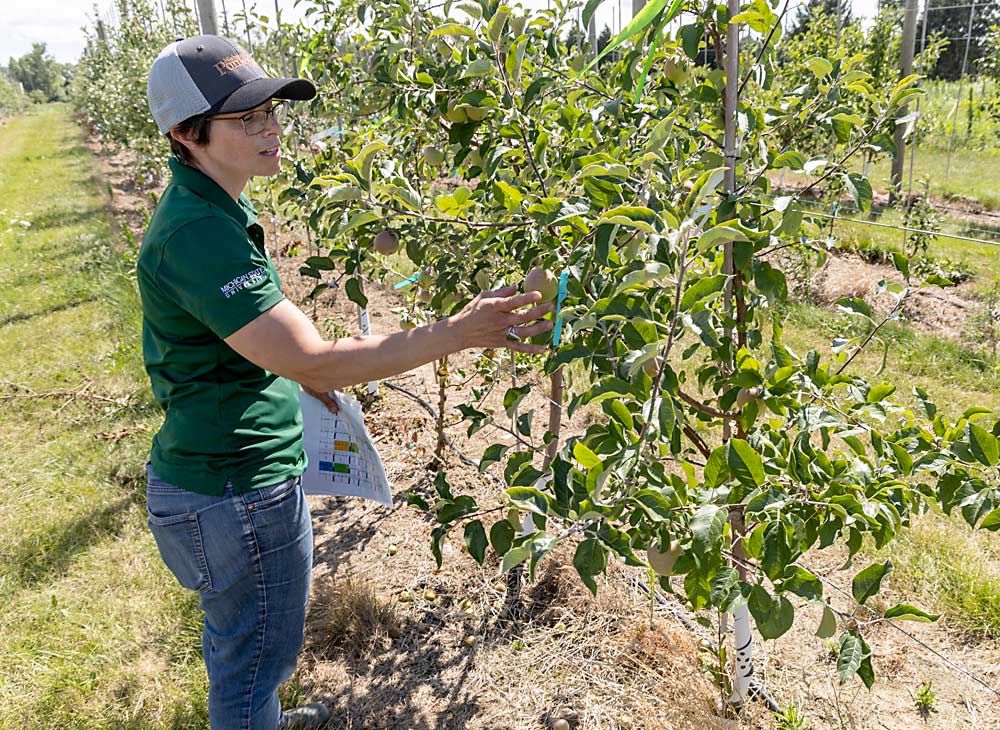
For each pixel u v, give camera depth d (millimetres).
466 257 2197
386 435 4262
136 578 3107
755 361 1684
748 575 2129
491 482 3734
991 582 2873
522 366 3275
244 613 1886
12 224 10469
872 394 1877
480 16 1981
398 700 2561
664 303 1779
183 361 1711
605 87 2344
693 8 1868
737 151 1947
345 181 1918
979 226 8367
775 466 1647
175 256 1586
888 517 1475
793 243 2039
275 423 1833
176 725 2424
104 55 15852
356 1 3355
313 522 3576
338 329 5406
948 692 2520
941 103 12891
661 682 2479
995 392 4547
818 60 1975
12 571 3168
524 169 2211
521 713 2482
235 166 1734
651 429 1490
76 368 5230
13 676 2615
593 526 1412
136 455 4066
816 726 2385
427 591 3029
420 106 2434
